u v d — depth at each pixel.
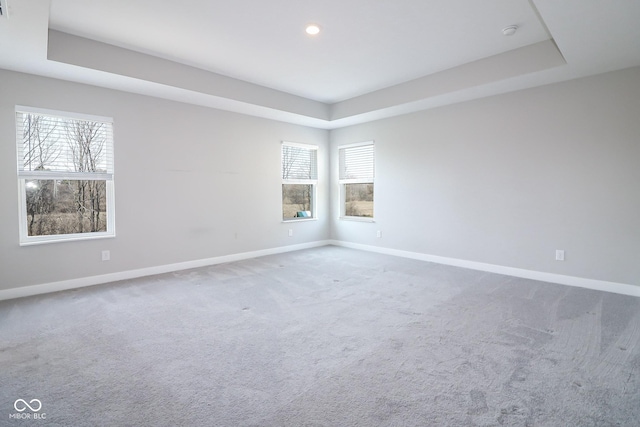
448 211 4.89
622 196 3.49
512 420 1.62
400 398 1.79
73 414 1.66
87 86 3.80
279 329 2.68
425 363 2.15
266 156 5.62
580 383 1.91
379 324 2.77
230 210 5.17
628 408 1.69
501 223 4.36
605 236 3.60
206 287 3.81
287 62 3.95
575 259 3.80
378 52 3.68
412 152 5.29
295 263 5.03
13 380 1.96
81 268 3.83
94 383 1.93
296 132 6.07
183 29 3.13
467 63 4.01
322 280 4.09
